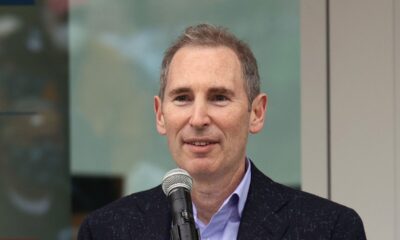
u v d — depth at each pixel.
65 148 7.38
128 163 7.36
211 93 3.79
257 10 7.18
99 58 7.36
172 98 3.84
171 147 3.88
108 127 7.36
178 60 3.85
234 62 3.85
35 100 7.38
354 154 7.08
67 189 7.40
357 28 7.04
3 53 7.38
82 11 7.35
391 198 7.04
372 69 7.03
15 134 7.39
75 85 7.36
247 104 3.90
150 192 4.43
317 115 7.13
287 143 7.17
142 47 7.32
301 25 7.12
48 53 7.38
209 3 7.23
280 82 7.17
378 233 7.07
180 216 3.48
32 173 7.39
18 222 7.38
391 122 7.02
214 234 4.13
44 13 7.36
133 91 7.33
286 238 4.05
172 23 7.28
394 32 6.99
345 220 4.07
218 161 3.82
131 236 4.22
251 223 4.10
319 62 7.11
